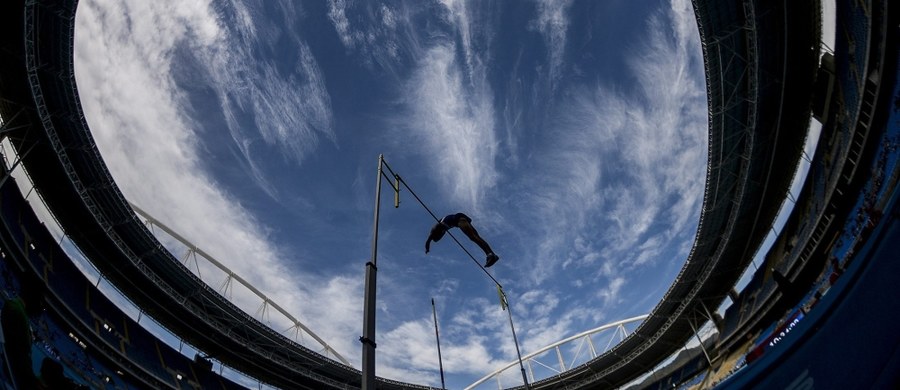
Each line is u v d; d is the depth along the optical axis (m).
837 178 33.19
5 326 19.81
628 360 66.88
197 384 55.47
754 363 5.94
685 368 64.88
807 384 5.12
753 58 34.97
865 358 4.61
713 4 32.97
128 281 47.31
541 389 75.50
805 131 39.97
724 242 47.47
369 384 4.88
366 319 5.40
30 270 37.91
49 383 26.17
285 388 65.06
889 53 25.69
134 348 50.19
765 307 46.72
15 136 34.72
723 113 38.31
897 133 25.70
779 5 32.12
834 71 33.81
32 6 28.73
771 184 43.66
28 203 42.94
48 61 32.38
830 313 5.37
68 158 36.94
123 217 42.91
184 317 52.88
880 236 5.13
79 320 42.38
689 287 56.41
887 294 4.70
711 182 43.28
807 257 38.81
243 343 56.44
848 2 30.02
